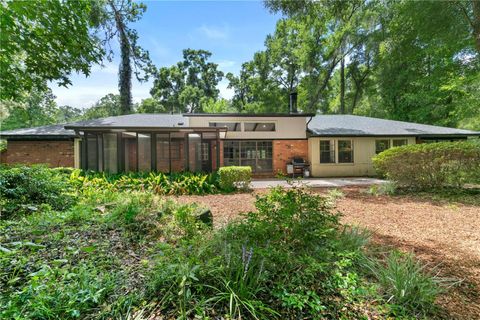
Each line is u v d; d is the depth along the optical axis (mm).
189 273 1955
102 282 2004
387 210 5879
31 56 4797
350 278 2240
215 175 9625
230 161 14758
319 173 14469
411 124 15992
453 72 15461
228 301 1892
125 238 3162
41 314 1585
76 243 2877
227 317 1751
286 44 24828
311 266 2262
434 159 7988
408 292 2141
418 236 4012
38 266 2246
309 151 14820
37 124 24422
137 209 3969
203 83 34562
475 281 2592
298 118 15023
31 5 4051
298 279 2139
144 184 8477
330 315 1912
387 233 4172
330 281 2205
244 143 14914
